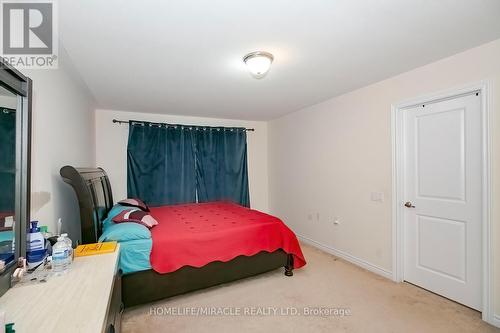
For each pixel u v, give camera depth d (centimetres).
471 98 220
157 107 404
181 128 462
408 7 156
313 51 214
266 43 199
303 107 416
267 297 246
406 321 206
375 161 299
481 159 212
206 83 293
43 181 172
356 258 326
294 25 174
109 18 162
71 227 231
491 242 202
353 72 264
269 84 299
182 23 170
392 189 279
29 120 123
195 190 472
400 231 277
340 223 351
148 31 179
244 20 167
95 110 407
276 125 509
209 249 245
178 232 249
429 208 255
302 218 431
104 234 216
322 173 384
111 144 421
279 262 289
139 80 279
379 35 189
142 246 219
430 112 252
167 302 238
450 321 206
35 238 132
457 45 207
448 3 153
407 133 274
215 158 492
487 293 204
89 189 201
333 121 361
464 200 227
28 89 122
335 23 172
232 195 502
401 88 269
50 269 130
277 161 506
